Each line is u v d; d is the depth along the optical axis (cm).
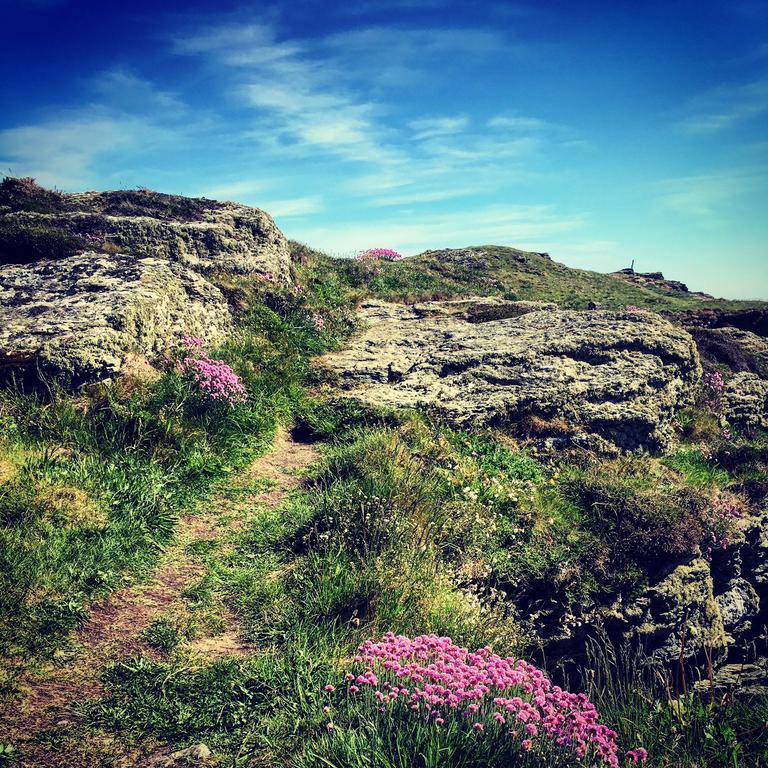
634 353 1408
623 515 859
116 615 537
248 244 1991
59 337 920
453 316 1989
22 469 661
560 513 867
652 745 480
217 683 465
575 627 730
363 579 606
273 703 450
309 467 932
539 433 1141
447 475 888
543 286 3841
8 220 1667
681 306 3541
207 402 979
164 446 829
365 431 1027
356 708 429
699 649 797
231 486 828
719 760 470
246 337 1392
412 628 573
